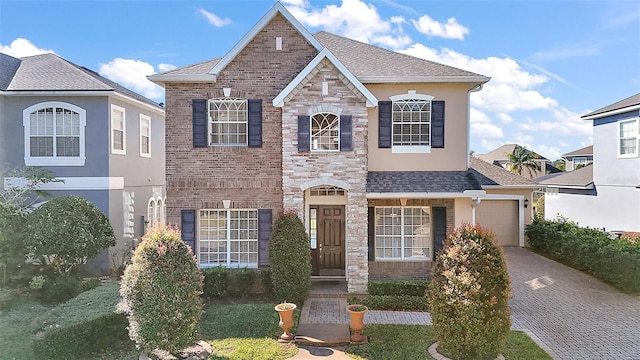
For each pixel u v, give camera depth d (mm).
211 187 16344
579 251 18766
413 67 17344
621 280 15844
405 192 15477
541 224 23344
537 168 50875
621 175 23406
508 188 23703
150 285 9664
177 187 16328
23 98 18484
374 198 16281
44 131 18578
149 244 10016
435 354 10016
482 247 9492
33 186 17391
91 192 18578
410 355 10055
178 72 16812
